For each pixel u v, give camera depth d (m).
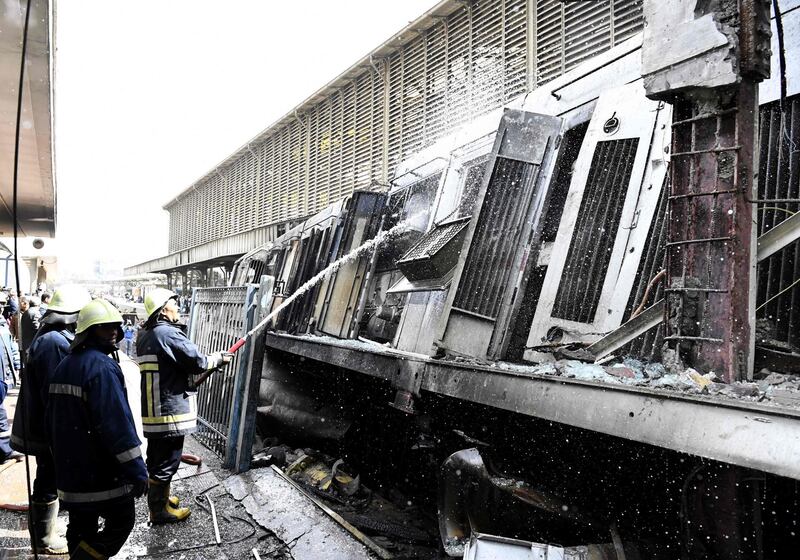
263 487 4.65
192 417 4.10
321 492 5.11
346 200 7.37
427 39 10.88
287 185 17.17
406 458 5.20
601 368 2.79
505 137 4.09
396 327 5.63
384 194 7.07
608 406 2.38
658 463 2.83
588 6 7.30
